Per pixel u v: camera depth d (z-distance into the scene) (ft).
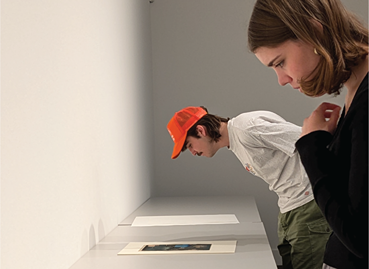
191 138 7.65
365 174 2.54
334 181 2.85
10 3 4.01
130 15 9.84
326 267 3.12
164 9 12.83
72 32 5.75
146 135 11.47
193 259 5.05
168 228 7.23
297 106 12.67
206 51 12.82
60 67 5.24
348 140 2.77
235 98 12.79
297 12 2.91
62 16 5.39
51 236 4.77
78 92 5.90
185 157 12.88
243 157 7.34
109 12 7.89
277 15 3.04
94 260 5.41
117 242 6.40
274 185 7.35
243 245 5.69
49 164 4.78
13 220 3.91
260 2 3.22
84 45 6.27
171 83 12.88
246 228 6.89
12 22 4.04
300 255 7.22
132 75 9.83
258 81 12.74
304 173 6.98
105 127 7.30
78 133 5.84
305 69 3.05
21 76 4.17
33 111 4.42
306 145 3.07
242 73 12.76
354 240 2.61
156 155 12.92
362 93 2.64
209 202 10.58
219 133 7.46
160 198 11.68
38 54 4.59
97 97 6.86
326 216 2.81
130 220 8.28
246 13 12.74
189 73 12.85
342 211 2.69
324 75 2.93
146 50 11.89
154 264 4.93
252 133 6.79
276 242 12.69
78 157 5.81
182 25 12.84
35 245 4.36
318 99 12.59
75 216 5.59
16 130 4.02
